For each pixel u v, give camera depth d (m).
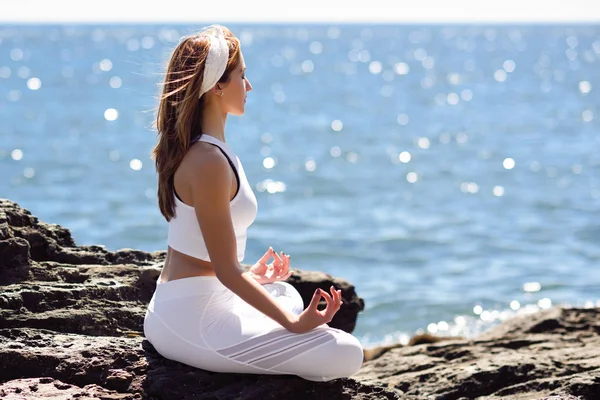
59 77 80.12
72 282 5.55
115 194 24.28
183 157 4.05
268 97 63.66
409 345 9.13
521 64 115.44
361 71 98.75
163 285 4.22
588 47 179.88
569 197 23.98
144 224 20.50
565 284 15.04
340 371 4.13
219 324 4.13
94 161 30.44
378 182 27.16
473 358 6.96
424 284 15.17
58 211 21.86
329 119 48.59
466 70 101.69
